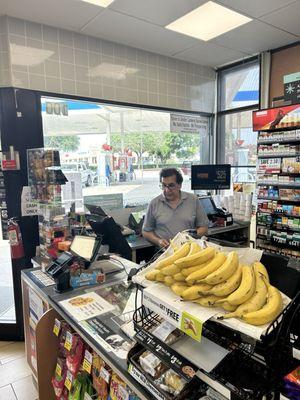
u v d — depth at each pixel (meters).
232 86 4.21
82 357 1.55
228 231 3.76
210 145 4.45
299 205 3.06
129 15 2.67
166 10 2.60
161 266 0.99
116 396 1.24
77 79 3.03
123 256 2.16
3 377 2.30
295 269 0.94
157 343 0.98
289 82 2.96
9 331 2.82
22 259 2.77
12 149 2.70
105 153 3.54
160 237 2.62
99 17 2.69
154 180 4.02
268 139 3.16
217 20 2.84
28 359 2.22
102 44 3.17
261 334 0.72
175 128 4.04
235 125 4.27
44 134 3.02
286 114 2.97
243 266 0.94
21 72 2.69
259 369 0.83
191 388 0.90
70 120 3.18
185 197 2.65
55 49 2.87
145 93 3.57
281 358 0.78
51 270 1.79
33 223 2.79
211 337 0.96
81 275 1.79
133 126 3.72
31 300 2.02
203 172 3.85
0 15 2.57
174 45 3.38
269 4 2.55
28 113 2.76
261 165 3.26
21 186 2.76
